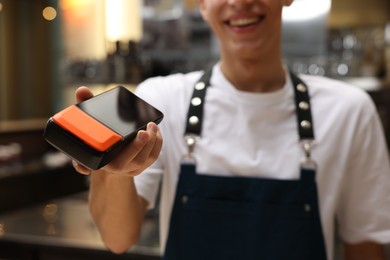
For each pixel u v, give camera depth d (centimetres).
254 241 110
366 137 115
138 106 76
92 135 65
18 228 213
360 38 280
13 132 371
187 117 116
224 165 113
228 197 111
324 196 112
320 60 257
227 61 115
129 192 99
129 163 67
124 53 254
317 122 115
